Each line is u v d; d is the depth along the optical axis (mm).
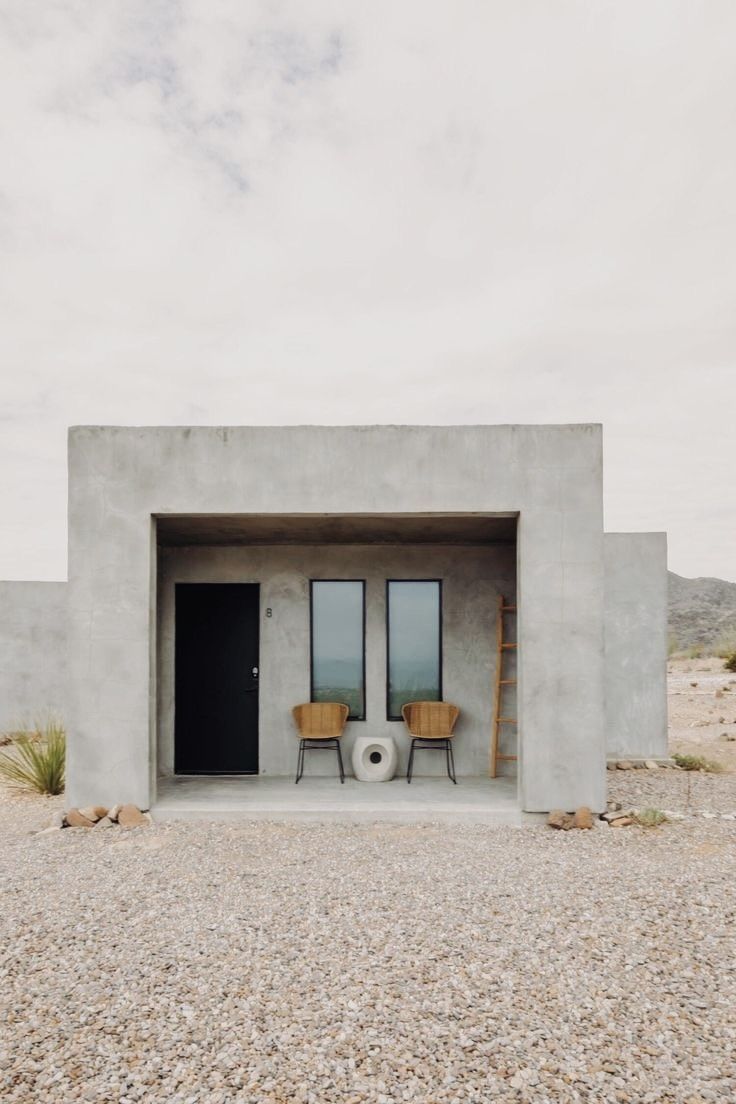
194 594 9422
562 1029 3379
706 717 15766
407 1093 2916
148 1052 3211
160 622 9359
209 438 7246
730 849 6281
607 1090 2928
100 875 5664
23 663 14297
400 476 7176
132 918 4773
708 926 4582
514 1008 3572
